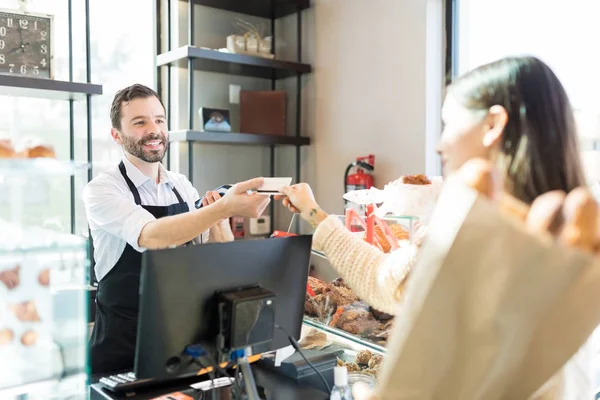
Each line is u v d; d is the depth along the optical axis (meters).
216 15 3.48
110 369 2.01
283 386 1.37
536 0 2.56
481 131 0.89
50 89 2.52
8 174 1.31
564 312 0.65
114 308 2.05
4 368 1.24
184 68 3.36
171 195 2.35
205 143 3.48
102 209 2.04
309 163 3.56
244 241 1.14
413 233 1.50
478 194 0.66
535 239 0.62
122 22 3.22
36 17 2.53
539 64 0.90
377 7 3.10
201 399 1.27
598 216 0.64
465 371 0.65
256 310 1.09
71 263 1.32
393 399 0.68
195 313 1.08
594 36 2.35
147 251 1.01
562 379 0.82
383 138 3.10
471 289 0.64
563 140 0.87
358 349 1.54
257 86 3.70
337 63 3.35
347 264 1.38
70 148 2.95
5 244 1.27
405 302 0.69
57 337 1.30
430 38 2.88
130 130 2.21
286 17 3.67
